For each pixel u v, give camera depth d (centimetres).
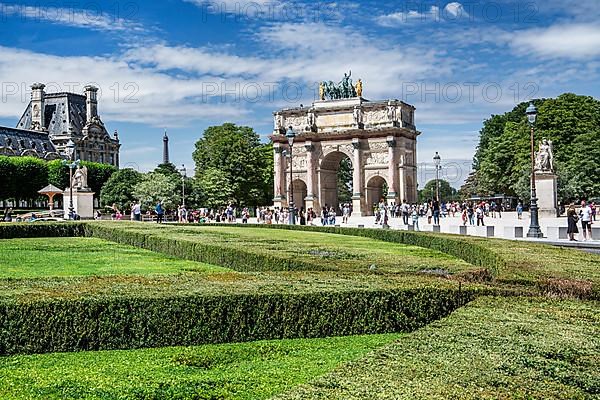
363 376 1040
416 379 1024
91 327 1706
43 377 1477
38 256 4312
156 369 1555
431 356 1160
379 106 14625
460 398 930
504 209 16200
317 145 15125
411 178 15000
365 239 4997
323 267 2589
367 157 14688
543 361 1129
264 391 1398
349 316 1855
